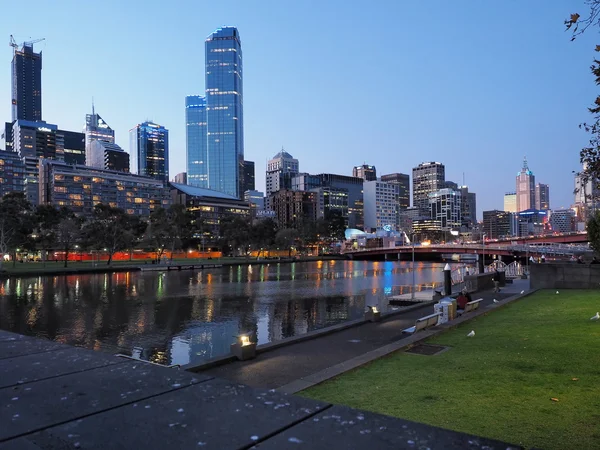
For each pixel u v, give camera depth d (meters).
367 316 20.77
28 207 98.81
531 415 7.00
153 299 50.84
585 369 9.58
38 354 5.50
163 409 3.39
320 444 2.65
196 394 3.73
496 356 11.34
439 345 13.43
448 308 18.28
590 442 5.88
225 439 2.79
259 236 165.50
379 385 9.30
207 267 121.06
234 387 3.89
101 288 63.47
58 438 2.93
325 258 198.88
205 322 36.09
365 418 3.05
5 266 105.06
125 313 40.81
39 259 145.12
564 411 7.12
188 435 2.88
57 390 3.99
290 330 32.50
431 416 7.12
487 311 20.12
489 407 7.47
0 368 4.79
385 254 187.00
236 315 39.56
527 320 17.19
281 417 3.13
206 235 178.88
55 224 113.06
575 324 15.29
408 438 2.69
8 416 3.38
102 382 4.20
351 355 14.23
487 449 2.51
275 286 67.00
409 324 20.05
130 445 2.78
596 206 26.20
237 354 13.62
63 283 70.88
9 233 90.19
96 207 114.81
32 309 43.22
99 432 3.01
